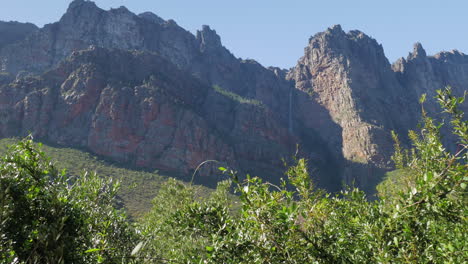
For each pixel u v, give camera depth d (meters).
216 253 4.51
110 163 120.75
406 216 4.16
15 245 4.98
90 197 7.70
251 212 4.28
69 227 5.73
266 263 4.23
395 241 3.95
